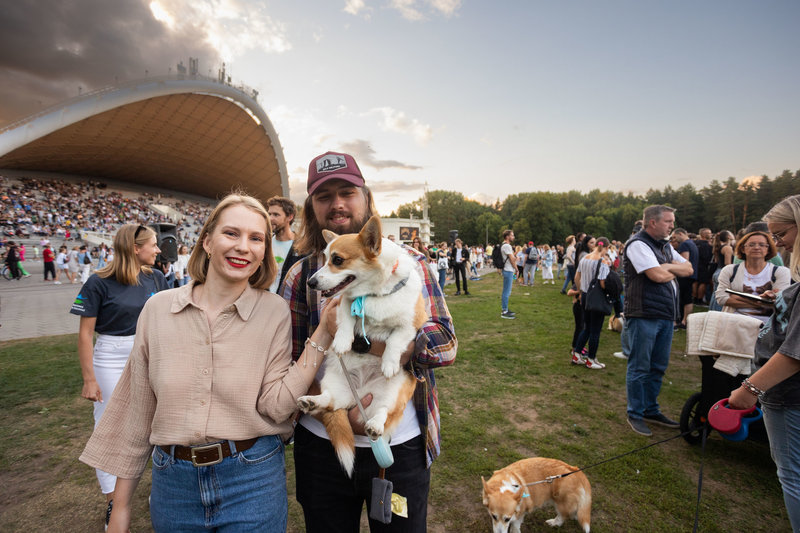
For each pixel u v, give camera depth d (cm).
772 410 198
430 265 206
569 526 280
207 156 5641
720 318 337
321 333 168
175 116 4409
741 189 7581
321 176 191
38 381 544
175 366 145
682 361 598
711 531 265
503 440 380
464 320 896
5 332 852
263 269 174
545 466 284
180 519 144
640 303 390
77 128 4053
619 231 8869
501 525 247
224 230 153
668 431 393
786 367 188
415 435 173
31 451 371
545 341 712
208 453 144
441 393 490
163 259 834
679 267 377
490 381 527
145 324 152
